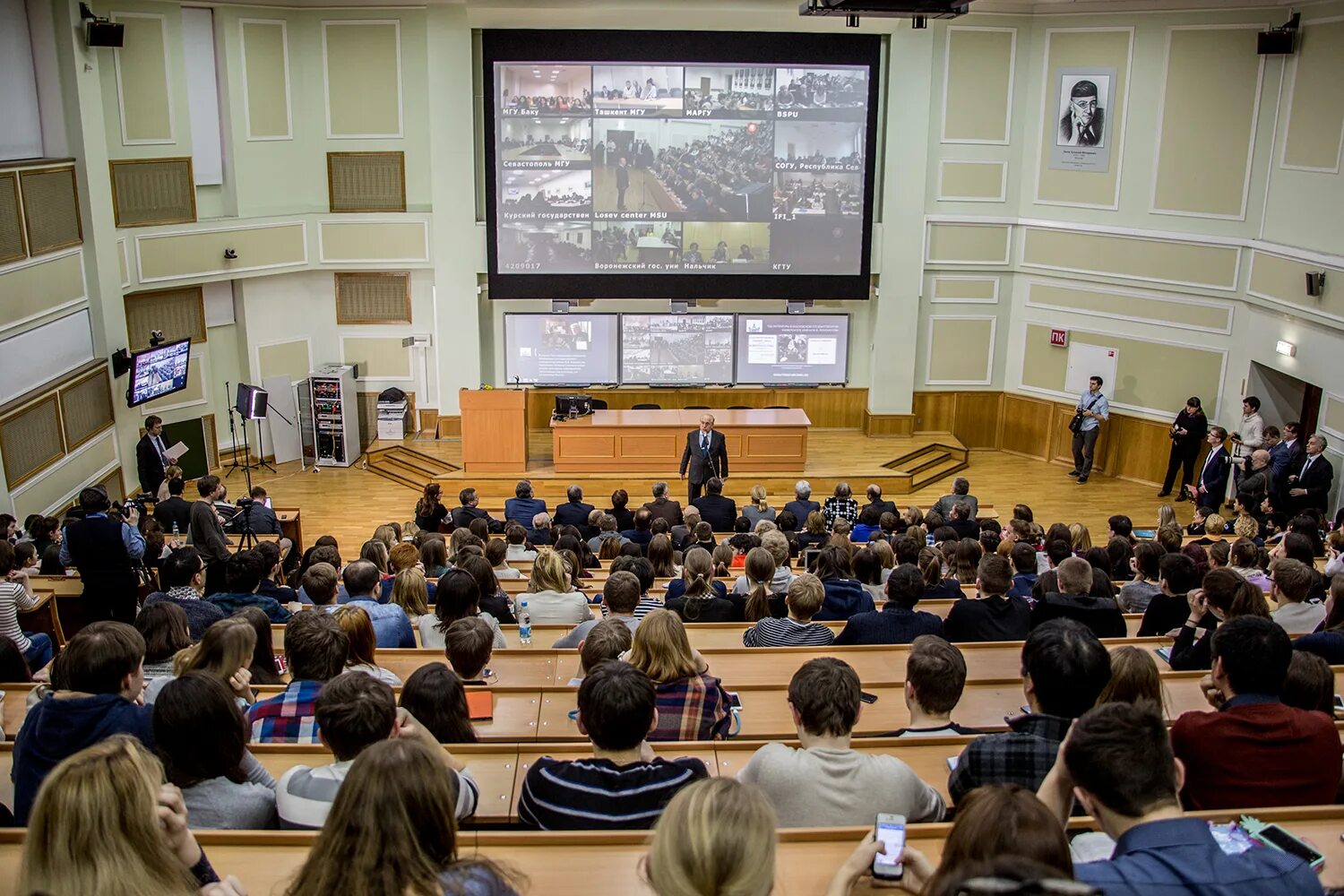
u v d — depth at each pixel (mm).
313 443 17531
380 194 17516
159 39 15406
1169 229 15914
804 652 6043
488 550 8797
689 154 16828
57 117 13539
